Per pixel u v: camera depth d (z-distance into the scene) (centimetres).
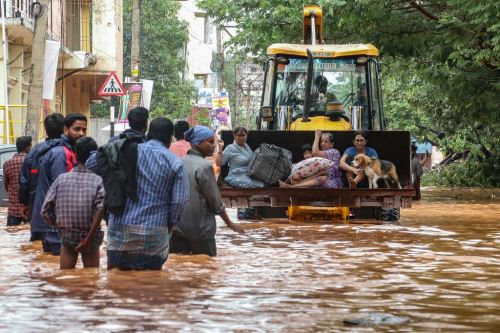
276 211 2191
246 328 764
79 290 961
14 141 3353
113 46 4847
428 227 1909
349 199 1988
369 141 2091
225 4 3825
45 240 1327
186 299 909
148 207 1062
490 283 1048
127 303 882
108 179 1060
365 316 823
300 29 3628
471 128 4791
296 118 2283
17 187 1920
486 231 1811
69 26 4894
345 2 3127
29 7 3903
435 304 898
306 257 1303
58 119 1375
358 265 1213
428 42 3309
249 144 2112
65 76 4381
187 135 1266
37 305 869
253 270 1141
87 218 1120
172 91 7131
